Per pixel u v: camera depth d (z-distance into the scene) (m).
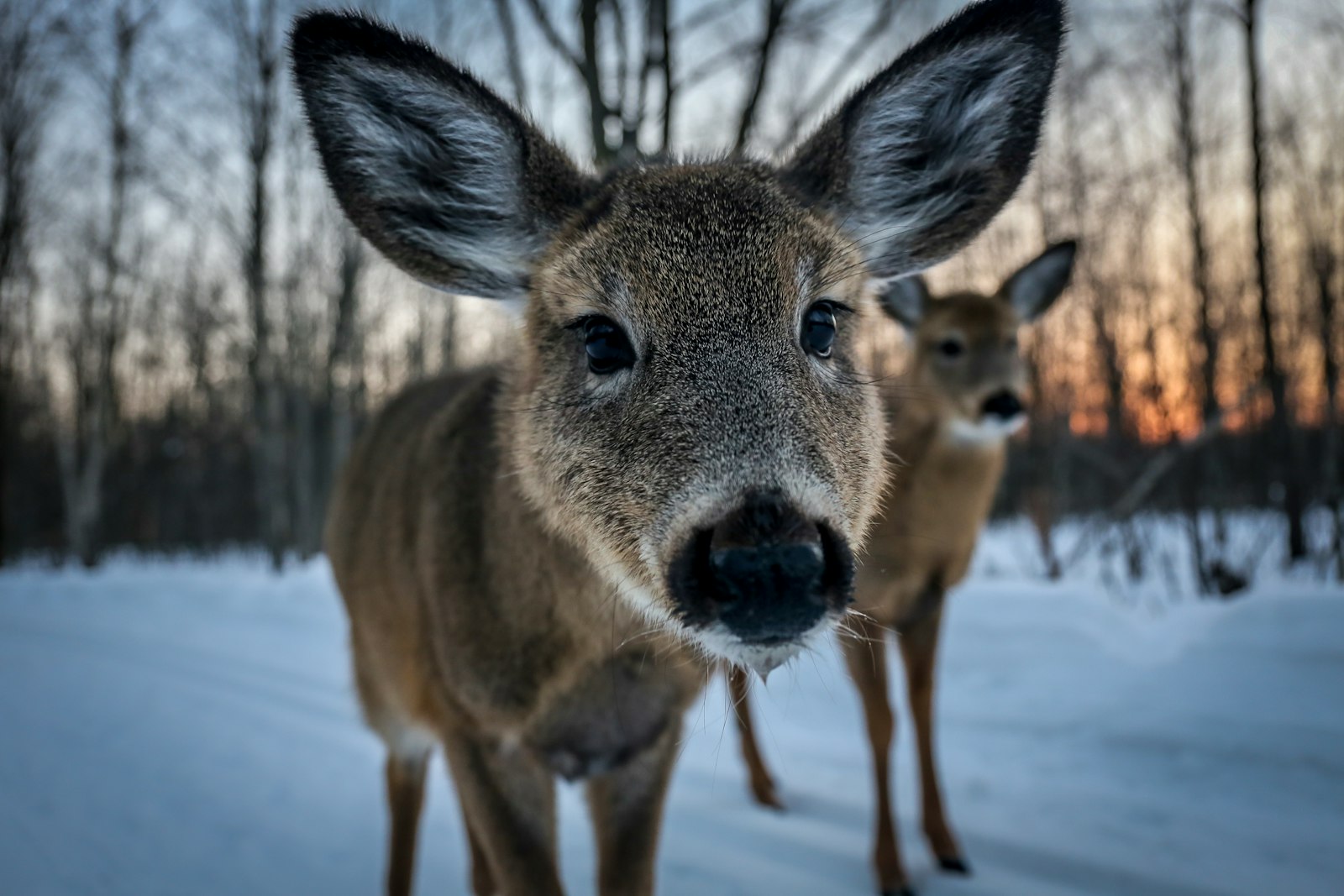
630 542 0.37
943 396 0.82
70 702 1.24
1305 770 0.71
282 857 0.74
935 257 0.51
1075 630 1.04
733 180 0.43
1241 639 0.93
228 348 4.19
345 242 3.12
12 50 3.48
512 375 0.49
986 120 0.49
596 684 0.47
